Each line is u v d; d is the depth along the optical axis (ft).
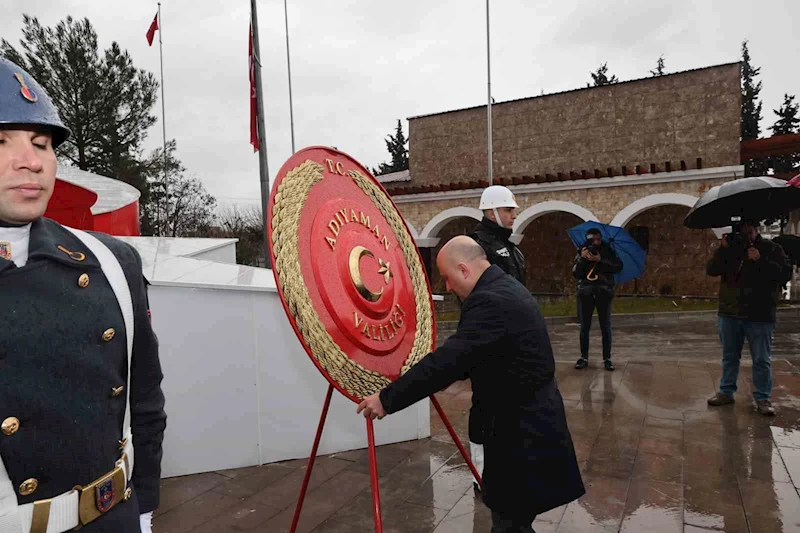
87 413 3.62
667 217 57.88
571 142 58.59
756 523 9.45
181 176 88.84
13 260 3.57
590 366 21.86
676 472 11.62
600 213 49.52
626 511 9.96
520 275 11.32
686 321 39.04
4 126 3.45
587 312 21.26
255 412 12.05
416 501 10.50
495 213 11.23
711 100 51.52
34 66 63.10
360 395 6.79
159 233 73.46
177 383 11.29
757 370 15.16
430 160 66.95
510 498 6.79
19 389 3.31
